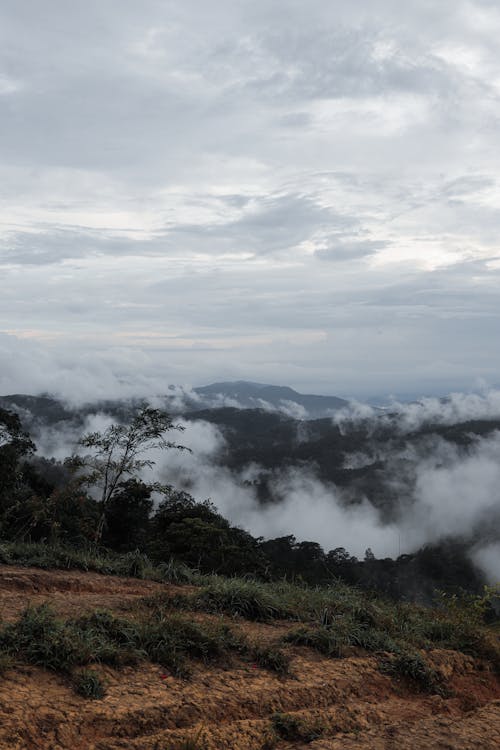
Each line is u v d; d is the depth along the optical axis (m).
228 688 4.97
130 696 4.48
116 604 7.05
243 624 7.13
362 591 10.05
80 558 10.08
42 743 3.70
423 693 5.94
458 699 5.94
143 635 5.49
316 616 7.55
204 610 7.34
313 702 5.10
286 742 4.32
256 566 19.97
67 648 4.79
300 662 5.86
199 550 19.72
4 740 3.59
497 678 6.78
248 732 4.23
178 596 7.46
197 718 4.41
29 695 4.17
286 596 8.54
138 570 10.19
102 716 4.09
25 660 4.67
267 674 5.44
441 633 7.57
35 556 9.78
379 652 6.39
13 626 5.07
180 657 5.30
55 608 6.43
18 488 26.05
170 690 4.71
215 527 20.84
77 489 15.05
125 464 15.45
